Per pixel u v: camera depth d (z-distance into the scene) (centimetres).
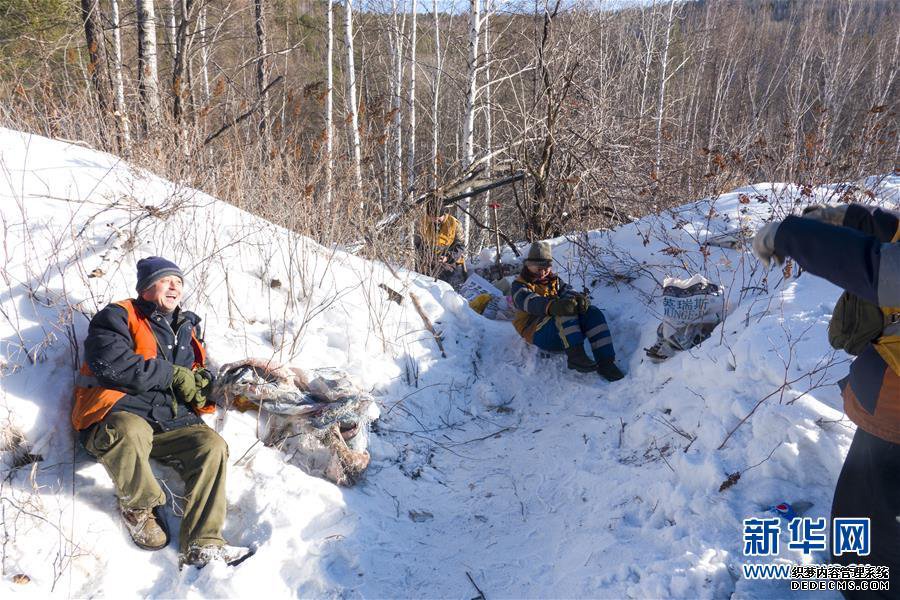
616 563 293
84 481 304
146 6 855
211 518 296
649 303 541
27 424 305
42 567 270
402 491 377
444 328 530
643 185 802
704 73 2761
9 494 286
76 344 335
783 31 3375
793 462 296
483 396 484
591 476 370
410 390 469
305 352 445
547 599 288
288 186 556
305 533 320
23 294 354
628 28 2194
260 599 284
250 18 1534
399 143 1335
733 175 803
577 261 637
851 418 234
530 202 825
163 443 312
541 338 496
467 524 356
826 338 348
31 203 424
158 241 445
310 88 725
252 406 371
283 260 478
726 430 331
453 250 777
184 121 605
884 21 3038
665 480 328
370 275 527
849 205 238
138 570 287
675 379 408
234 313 444
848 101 2623
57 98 642
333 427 360
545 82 813
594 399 464
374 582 304
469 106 1112
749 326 382
